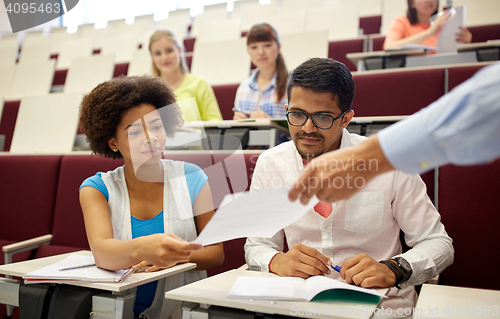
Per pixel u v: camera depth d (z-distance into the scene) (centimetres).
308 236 79
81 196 75
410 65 165
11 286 61
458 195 85
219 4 366
